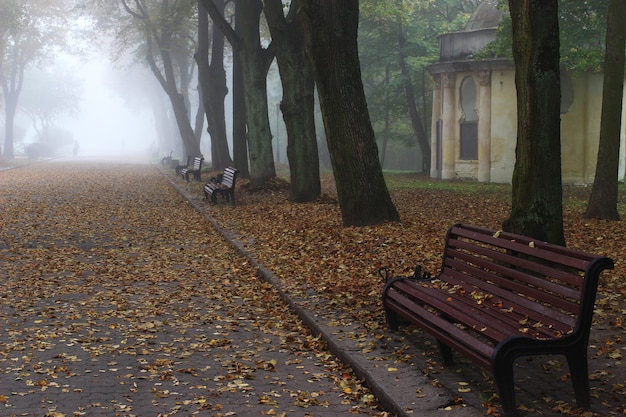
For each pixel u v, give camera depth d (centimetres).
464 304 626
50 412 533
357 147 1489
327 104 1487
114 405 553
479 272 662
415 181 3644
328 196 2138
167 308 905
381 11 3766
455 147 3844
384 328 741
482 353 508
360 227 1451
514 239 616
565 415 494
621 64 1700
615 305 808
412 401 522
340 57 1460
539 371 591
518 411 492
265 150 2520
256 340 754
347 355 649
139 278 1099
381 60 4616
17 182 3516
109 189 3052
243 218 1822
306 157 2103
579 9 2647
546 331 525
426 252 1167
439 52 4009
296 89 2080
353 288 935
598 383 557
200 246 1441
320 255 1198
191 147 4550
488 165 3675
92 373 637
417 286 709
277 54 2080
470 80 4025
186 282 1072
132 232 1652
